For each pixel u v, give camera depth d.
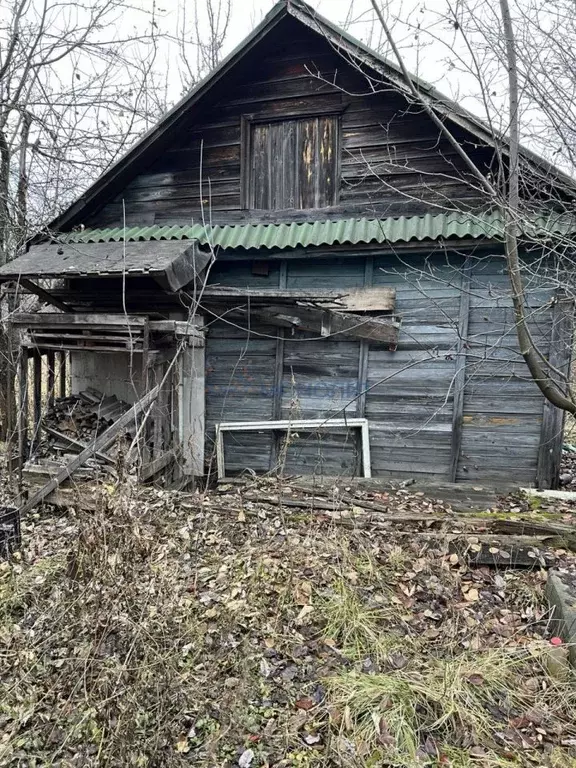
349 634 3.14
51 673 2.62
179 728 2.40
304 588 3.56
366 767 2.22
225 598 3.38
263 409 6.82
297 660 2.95
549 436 5.96
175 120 6.64
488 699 2.64
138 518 2.97
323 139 6.60
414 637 3.14
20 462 5.39
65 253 6.08
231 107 6.84
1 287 6.62
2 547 4.07
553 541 4.05
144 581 2.97
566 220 5.17
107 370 7.18
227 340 6.87
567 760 2.26
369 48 5.68
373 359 6.43
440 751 2.32
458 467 6.28
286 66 6.60
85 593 2.66
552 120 3.73
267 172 6.82
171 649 2.67
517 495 5.47
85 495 3.95
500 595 3.58
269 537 4.31
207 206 7.01
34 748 2.30
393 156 6.34
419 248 5.88
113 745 2.16
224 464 6.94
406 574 3.81
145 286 6.63
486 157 6.01
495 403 6.13
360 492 5.53
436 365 6.27
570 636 2.88
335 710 2.54
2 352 7.13
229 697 2.57
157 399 5.94
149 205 7.23
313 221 6.61
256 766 2.26
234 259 6.56
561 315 5.61
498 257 5.96
